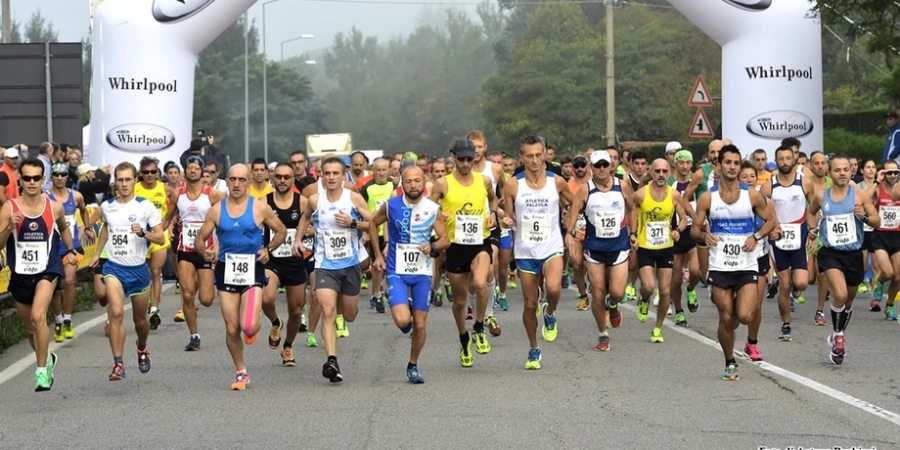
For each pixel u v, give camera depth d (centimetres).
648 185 1459
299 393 1120
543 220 1234
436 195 1227
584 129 7725
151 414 1023
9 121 2225
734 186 1152
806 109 2466
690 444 871
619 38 7869
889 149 2298
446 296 2000
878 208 1662
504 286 1806
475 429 934
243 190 1138
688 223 1593
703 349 1388
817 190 1566
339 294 1216
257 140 9088
